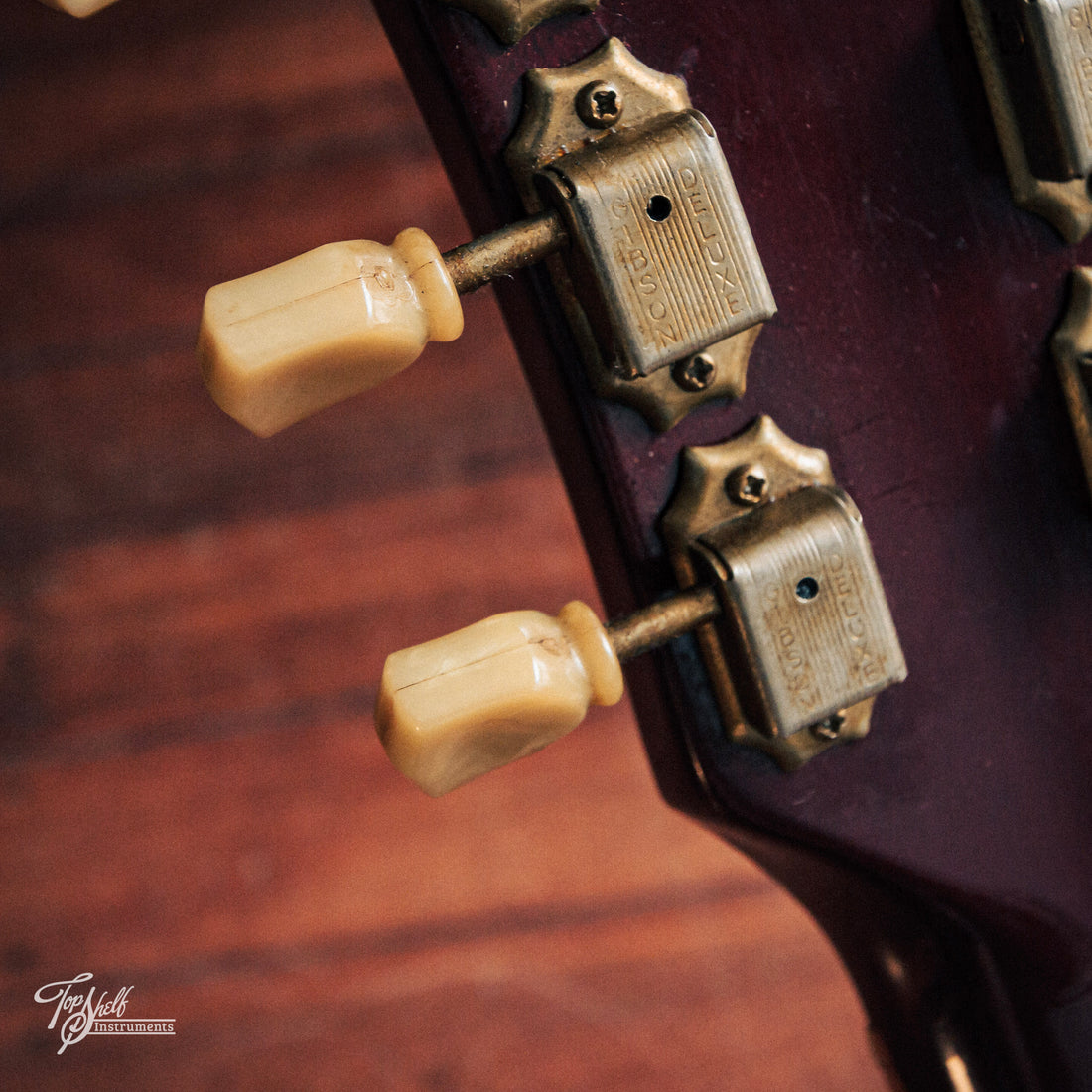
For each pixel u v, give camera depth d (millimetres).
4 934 778
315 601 807
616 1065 781
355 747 799
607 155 314
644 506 330
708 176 315
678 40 327
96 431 808
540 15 319
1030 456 347
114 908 783
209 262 814
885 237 339
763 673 324
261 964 783
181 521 807
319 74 814
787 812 341
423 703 313
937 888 350
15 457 803
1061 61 327
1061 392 346
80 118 806
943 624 346
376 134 816
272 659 802
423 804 795
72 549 802
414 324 311
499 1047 781
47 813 787
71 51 804
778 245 335
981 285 343
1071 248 345
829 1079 779
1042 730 351
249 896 786
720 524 330
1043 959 356
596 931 789
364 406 814
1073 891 354
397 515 813
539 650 317
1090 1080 360
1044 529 349
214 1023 778
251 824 791
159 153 810
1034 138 333
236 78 811
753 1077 781
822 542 325
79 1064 770
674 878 793
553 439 343
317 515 812
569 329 325
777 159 334
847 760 343
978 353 344
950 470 344
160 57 808
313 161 815
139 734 795
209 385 309
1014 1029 360
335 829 792
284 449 811
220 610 804
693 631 331
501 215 323
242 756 795
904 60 336
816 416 337
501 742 319
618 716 800
